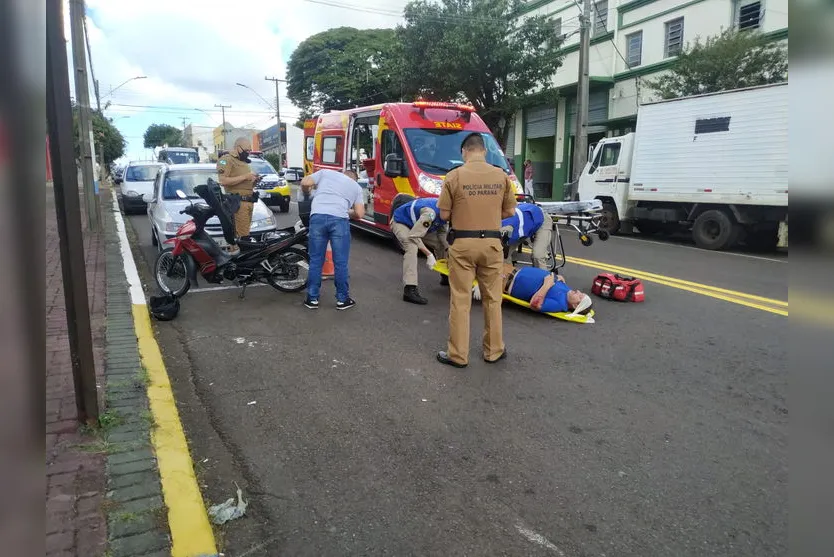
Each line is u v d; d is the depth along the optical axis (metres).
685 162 13.00
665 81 19.19
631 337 6.06
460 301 5.12
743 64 16.91
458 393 4.61
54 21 3.19
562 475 3.46
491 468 3.54
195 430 3.97
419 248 7.45
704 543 2.88
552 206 7.81
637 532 2.96
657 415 4.27
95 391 3.64
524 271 7.05
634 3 21.94
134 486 3.12
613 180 14.92
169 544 2.72
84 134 12.58
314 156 15.10
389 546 2.84
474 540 2.89
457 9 21.50
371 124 11.90
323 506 3.15
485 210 5.00
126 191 17.31
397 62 23.98
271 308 7.07
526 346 5.76
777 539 2.91
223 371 5.02
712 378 4.97
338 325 6.38
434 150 10.53
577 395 4.60
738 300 7.58
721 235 12.41
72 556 2.58
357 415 4.21
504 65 20.88
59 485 3.09
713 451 3.75
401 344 5.77
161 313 6.45
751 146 11.79
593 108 24.23
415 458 3.64
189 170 10.86
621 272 9.42
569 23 24.55
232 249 7.90
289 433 3.95
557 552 2.81
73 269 3.48
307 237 7.26
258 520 3.03
